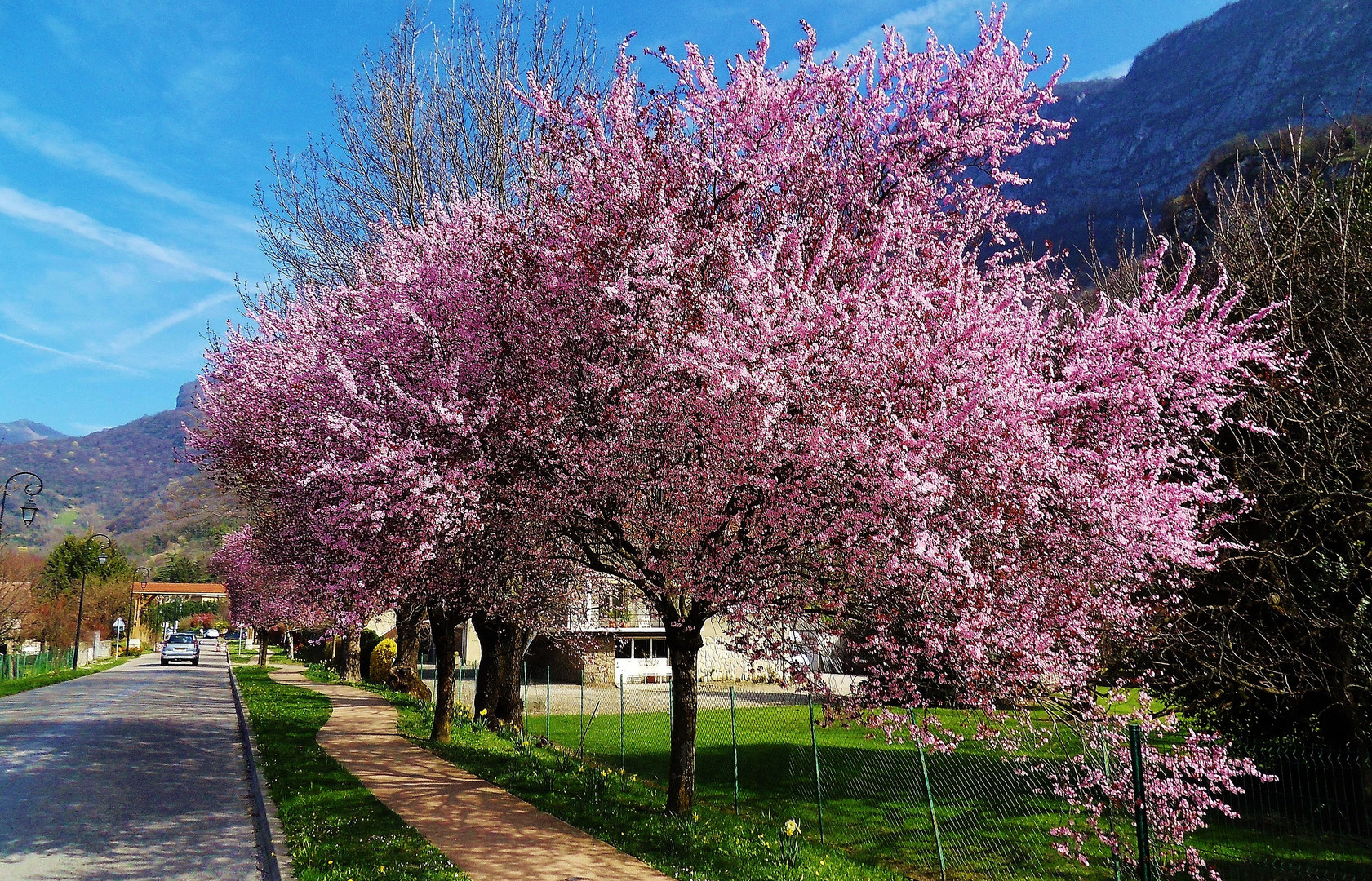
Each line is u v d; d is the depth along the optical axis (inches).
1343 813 310.2
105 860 311.6
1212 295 300.8
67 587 2308.1
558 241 334.0
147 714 825.5
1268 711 417.4
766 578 308.2
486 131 650.2
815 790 483.8
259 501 657.0
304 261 697.0
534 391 336.8
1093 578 297.0
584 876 288.0
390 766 496.1
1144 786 277.9
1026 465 277.0
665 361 284.7
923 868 347.3
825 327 280.8
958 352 283.3
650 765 579.2
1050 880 323.6
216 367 540.1
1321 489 356.8
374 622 1440.7
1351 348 384.2
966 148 335.0
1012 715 298.4
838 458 266.8
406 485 296.7
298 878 277.3
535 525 351.6
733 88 327.0
